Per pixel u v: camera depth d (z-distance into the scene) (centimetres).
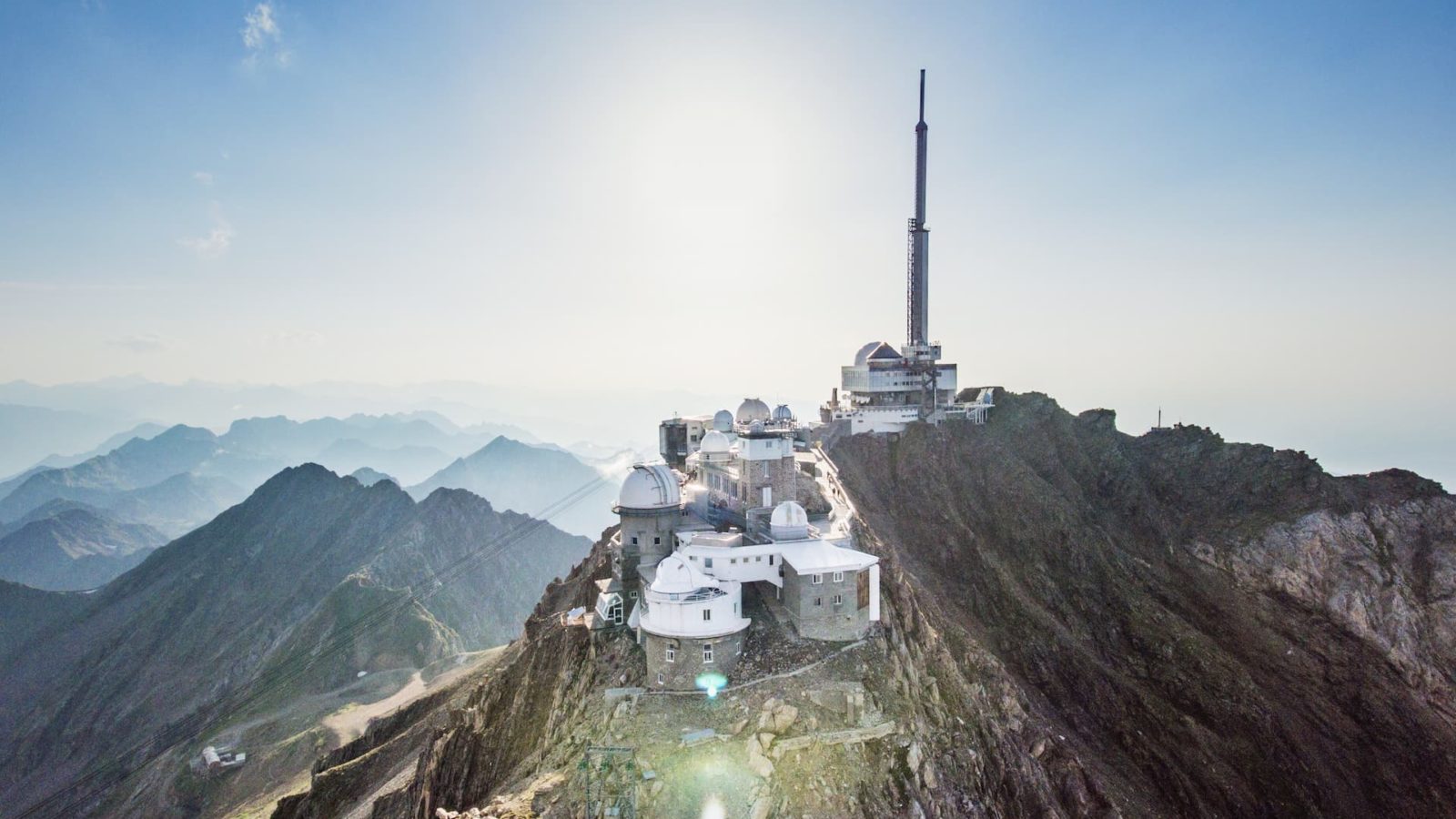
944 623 11088
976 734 8025
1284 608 14288
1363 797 11425
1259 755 11531
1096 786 9006
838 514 10350
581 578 12712
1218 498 16475
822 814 6003
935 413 17750
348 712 17975
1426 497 15675
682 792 6047
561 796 6203
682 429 14162
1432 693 12925
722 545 8406
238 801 15488
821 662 7406
